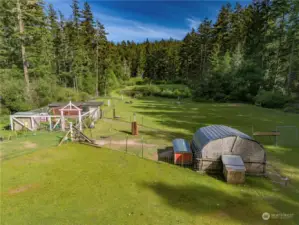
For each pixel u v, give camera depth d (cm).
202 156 1034
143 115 2617
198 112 2839
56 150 1309
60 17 4191
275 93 3216
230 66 4278
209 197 821
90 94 4547
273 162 1173
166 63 7594
